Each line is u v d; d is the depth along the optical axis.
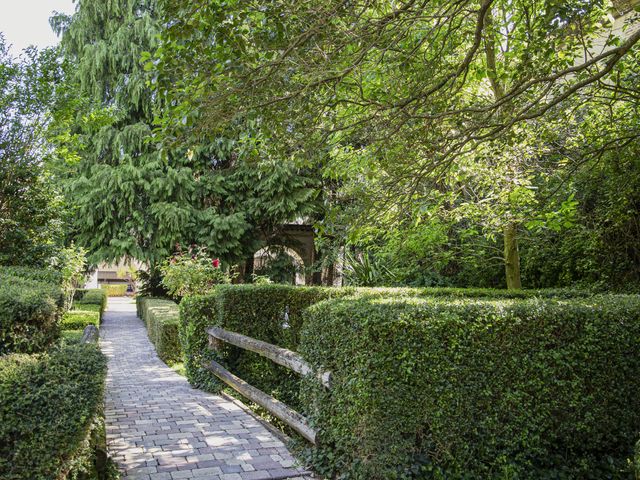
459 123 4.41
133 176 14.22
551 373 3.47
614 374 3.66
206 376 6.29
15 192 7.89
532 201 6.41
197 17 3.77
